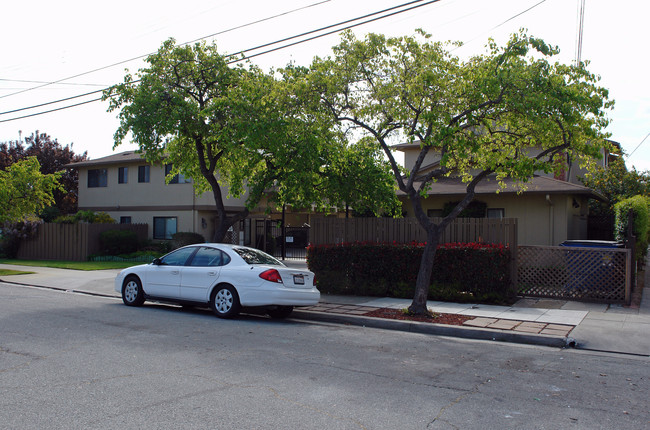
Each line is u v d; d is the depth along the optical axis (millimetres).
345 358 7352
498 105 10180
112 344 7848
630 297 11898
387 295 13383
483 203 18016
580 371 6914
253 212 29422
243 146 12719
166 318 10375
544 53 9898
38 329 8875
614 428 4809
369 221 14055
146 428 4531
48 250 26516
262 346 7988
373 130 11633
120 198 29828
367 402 5398
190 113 12688
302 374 6430
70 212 37906
